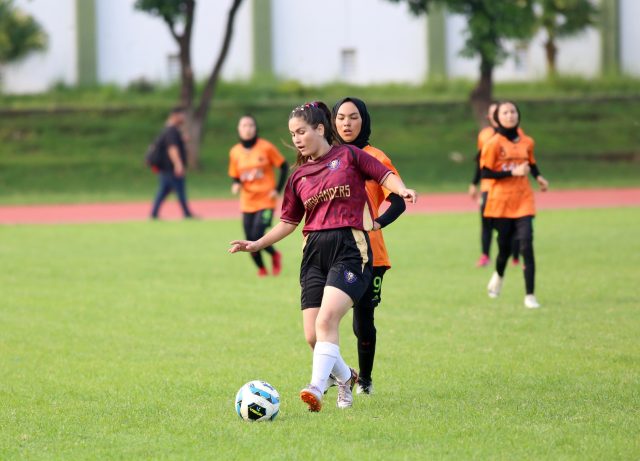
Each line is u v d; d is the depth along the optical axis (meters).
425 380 20.69
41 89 123.12
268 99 120.75
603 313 28.58
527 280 29.92
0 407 18.72
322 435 16.31
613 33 128.12
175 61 125.94
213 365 22.42
